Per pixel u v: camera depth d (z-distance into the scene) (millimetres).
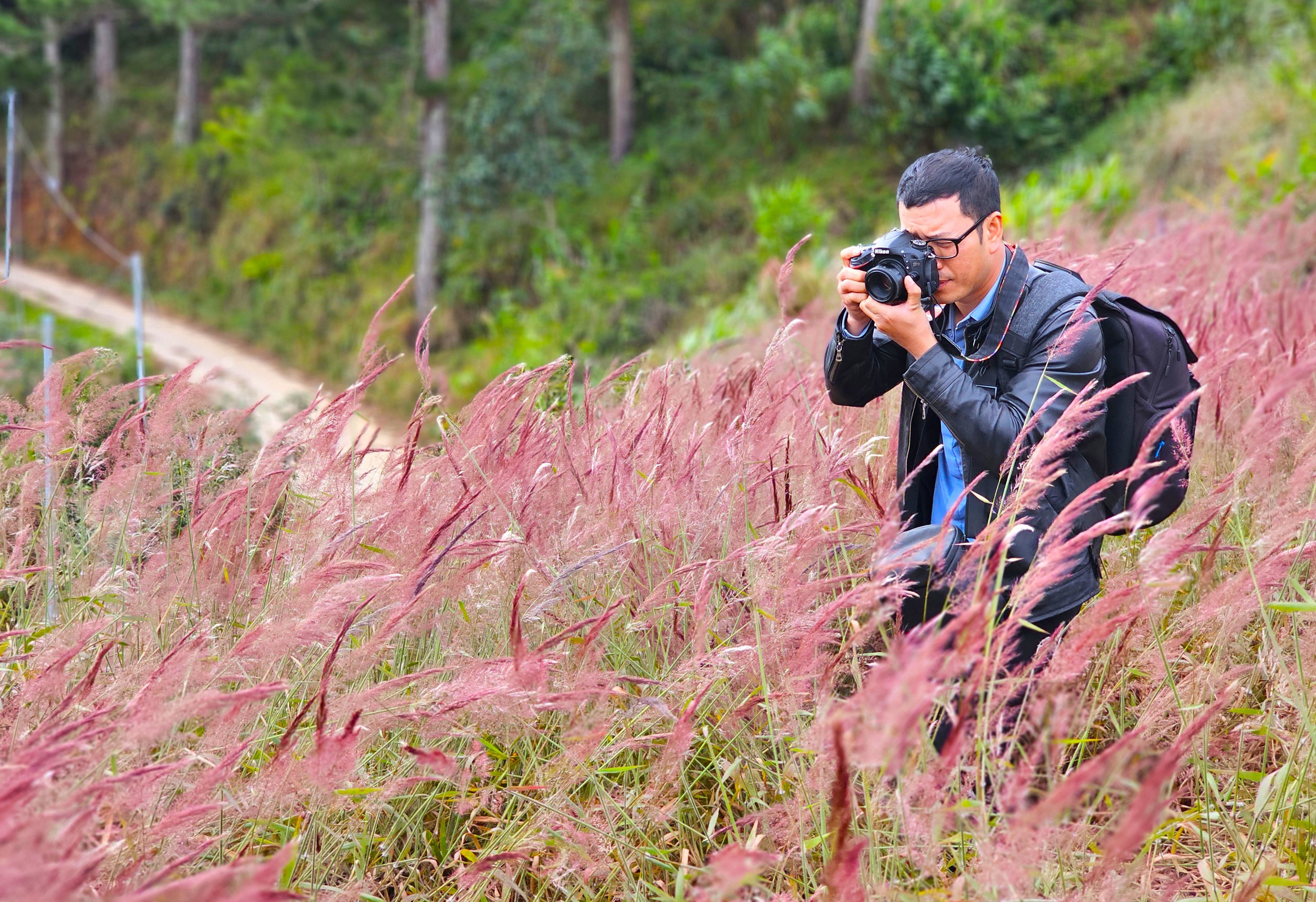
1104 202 8953
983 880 1399
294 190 24797
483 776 1836
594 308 15711
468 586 1997
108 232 29828
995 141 15562
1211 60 14508
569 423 2410
